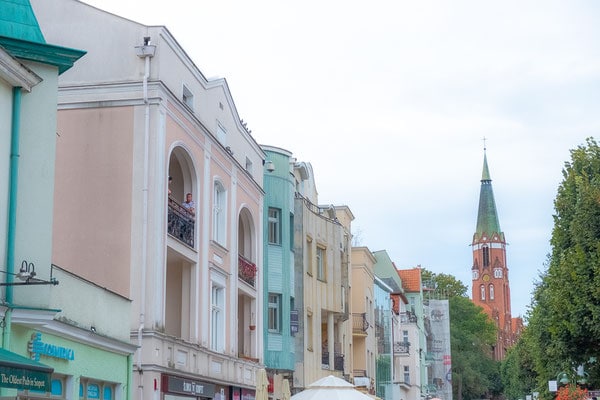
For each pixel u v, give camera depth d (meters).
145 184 23.58
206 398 27.59
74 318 17.78
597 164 35.22
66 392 17.67
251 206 33.25
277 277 37.53
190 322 26.25
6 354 12.86
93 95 24.11
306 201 43.09
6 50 14.88
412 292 98.12
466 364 111.62
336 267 47.00
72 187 23.91
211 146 28.12
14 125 15.30
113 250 23.48
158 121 23.83
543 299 49.91
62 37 24.53
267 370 36.72
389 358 71.19
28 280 14.61
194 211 26.53
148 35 24.17
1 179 14.94
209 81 28.50
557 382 46.03
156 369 22.95
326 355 46.22
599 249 30.33
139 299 23.14
